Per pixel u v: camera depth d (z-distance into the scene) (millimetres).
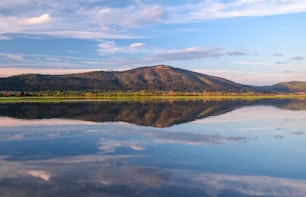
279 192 16312
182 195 15781
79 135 35000
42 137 33750
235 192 16250
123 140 31641
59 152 25984
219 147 27859
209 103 107625
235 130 38750
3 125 44094
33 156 24531
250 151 26125
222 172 19938
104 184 17375
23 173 19594
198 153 25406
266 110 73688
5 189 16547
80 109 74875
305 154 25000
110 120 50750
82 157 24094
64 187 16875
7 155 24953
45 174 19344
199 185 17297
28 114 61312
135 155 24734
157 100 132625
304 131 37812
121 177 18672
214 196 15680
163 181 17984
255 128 40594
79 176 18891
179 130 38844
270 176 19094
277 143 29844
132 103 103812
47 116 57375
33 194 15867
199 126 42750
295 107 86125
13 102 108188
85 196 15617
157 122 47906
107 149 27188
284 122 47438
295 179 18516
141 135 34844
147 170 20297
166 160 23047
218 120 50531
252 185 17375
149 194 15906
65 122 47750
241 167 21125
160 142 30438
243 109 77312
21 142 30703
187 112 67375
